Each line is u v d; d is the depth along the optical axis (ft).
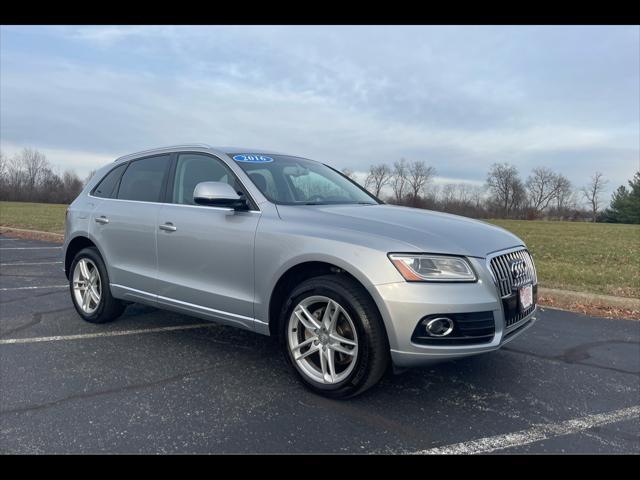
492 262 10.73
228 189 12.06
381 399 11.17
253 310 12.01
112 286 15.74
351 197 14.71
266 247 11.61
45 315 17.89
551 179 299.99
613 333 16.83
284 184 13.52
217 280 12.77
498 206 294.05
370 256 10.09
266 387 11.71
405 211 12.99
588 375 12.96
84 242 17.19
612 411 10.87
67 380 11.96
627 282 25.85
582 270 30.83
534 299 12.25
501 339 10.53
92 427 9.70
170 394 11.25
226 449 9.01
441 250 10.17
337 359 11.11
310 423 9.98
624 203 239.30
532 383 12.35
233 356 13.82
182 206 13.88
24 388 11.46
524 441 9.50
